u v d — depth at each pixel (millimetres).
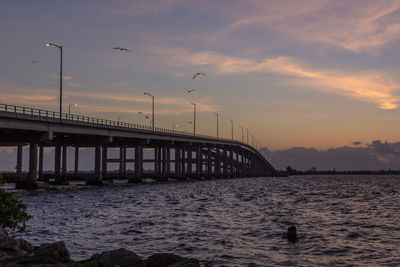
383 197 78688
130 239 29734
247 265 23172
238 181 189125
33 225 34938
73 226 35062
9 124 73188
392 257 25516
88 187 102062
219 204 58562
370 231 34875
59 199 63938
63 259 18844
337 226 37531
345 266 23359
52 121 85000
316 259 24844
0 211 24250
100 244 27797
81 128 96875
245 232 33531
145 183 137000
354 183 176750
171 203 59188
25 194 74625
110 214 44250
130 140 137875
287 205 58406
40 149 139125
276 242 29688
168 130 153875
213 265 23031
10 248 18875
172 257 18969
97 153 111750
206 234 32250
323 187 127062
